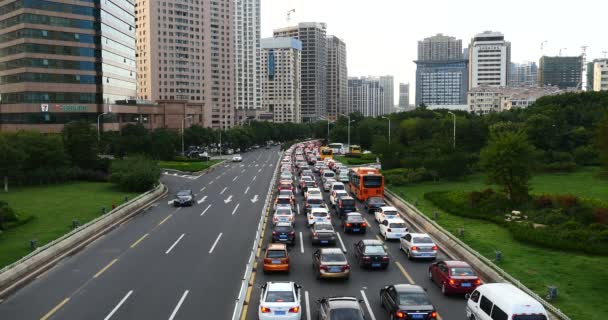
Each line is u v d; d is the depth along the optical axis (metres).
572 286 24.58
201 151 135.12
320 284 26.20
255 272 28.39
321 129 181.12
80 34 107.69
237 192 61.69
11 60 103.75
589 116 87.62
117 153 89.31
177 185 69.31
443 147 65.56
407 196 53.22
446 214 43.50
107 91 114.69
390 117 135.50
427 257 30.67
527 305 17.78
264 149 165.50
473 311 20.28
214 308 22.72
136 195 57.44
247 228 40.50
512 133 46.59
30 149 65.69
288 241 34.19
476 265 29.25
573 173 69.31
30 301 23.88
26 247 32.94
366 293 24.77
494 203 43.06
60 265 30.20
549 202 41.50
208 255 32.25
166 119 144.75
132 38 134.62
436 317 20.45
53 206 49.12
